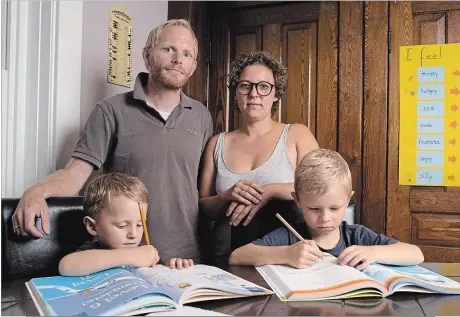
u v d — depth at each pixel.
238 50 2.30
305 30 2.16
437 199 1.94
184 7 2.22
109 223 1.05
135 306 0.64
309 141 1.52
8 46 1.56
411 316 0.67
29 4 1.61
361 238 1.16
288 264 0.96
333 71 2.10
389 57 2.01
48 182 1.24
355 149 2.05
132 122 1.45
